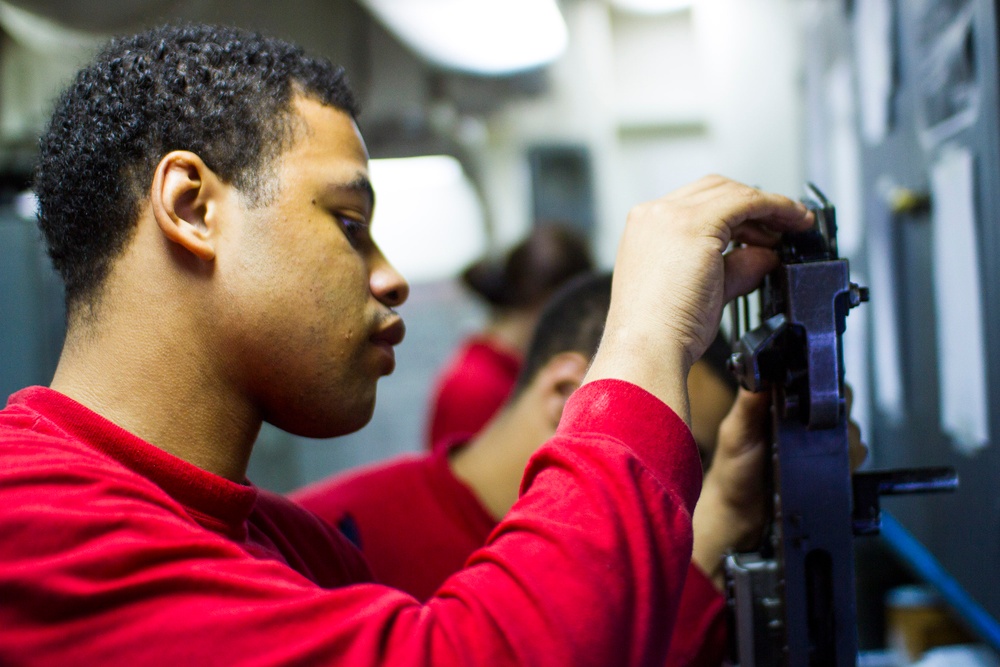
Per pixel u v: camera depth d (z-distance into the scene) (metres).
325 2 2.48
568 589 0.45
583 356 1.00
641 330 0.56
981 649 1.10
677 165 3.57
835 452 0.62
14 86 2.55
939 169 0.98
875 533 0.65
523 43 2.45
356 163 0.61
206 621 0.44
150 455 0.53
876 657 1.30
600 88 3.41
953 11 0.91
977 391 0.89
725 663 0.83
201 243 0.55
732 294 0.62
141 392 0.56
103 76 0.59
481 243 3.52
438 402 2.10
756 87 2.50
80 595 0.44
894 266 1.18
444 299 3.52
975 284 0.88
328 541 0.75
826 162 1.57
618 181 3.59
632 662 0.46
